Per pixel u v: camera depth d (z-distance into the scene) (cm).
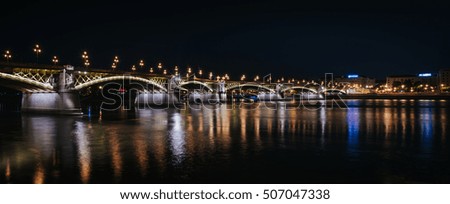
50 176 2617
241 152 3519
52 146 3944
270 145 3938
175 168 2842
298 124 6350
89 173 2695
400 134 4834
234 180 2495
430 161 3081
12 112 9869
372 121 6862
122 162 3067
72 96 8919
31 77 8781
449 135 4716
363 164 2972
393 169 2808
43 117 8081
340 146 3856
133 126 6109
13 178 2566
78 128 5788
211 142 4172
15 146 3950
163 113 9888
